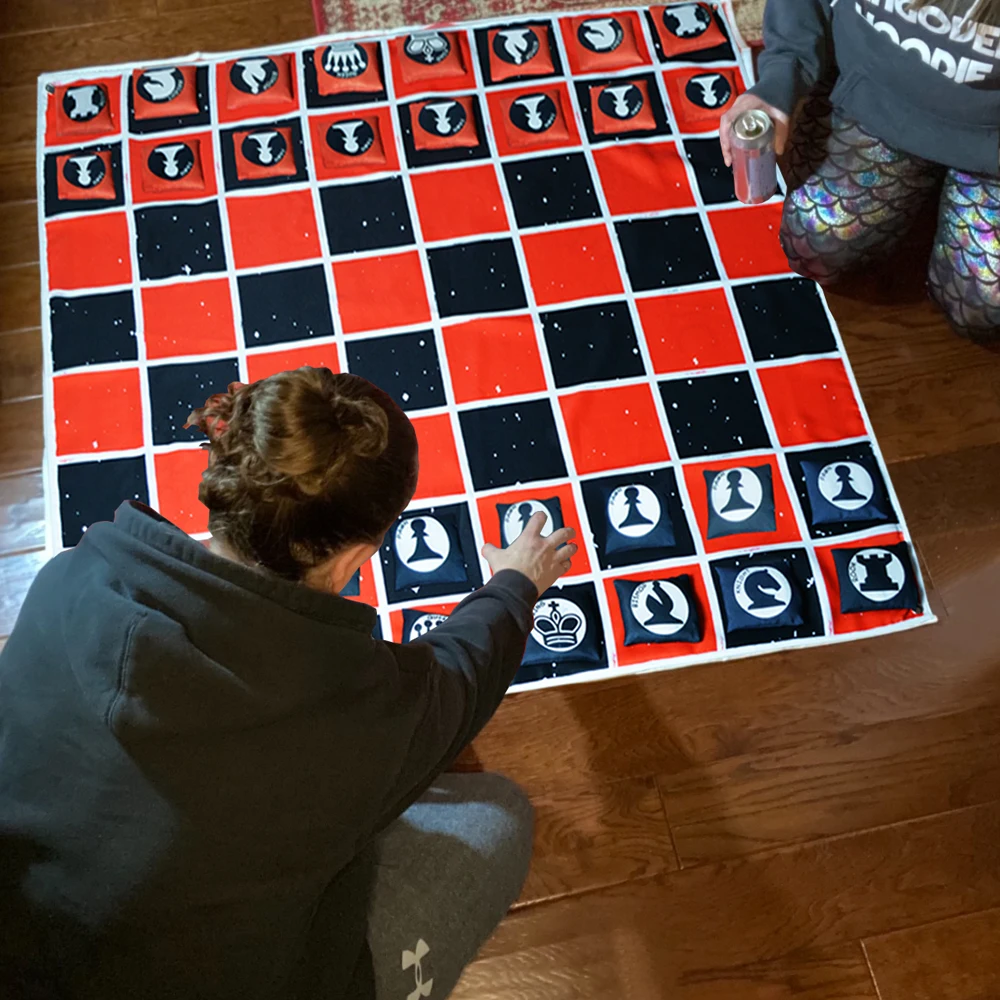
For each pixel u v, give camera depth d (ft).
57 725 2.54
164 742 2.45
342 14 5.99
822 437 5.07
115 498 4.93
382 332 5.26
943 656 4.73
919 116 4.54
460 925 3.39
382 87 5.77
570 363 5.20
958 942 4.28
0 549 4.90
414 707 2.77
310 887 2.71
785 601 4.76
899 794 4.51
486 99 5.75
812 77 4.76
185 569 2.44
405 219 5.49
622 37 5.86
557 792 4.51
